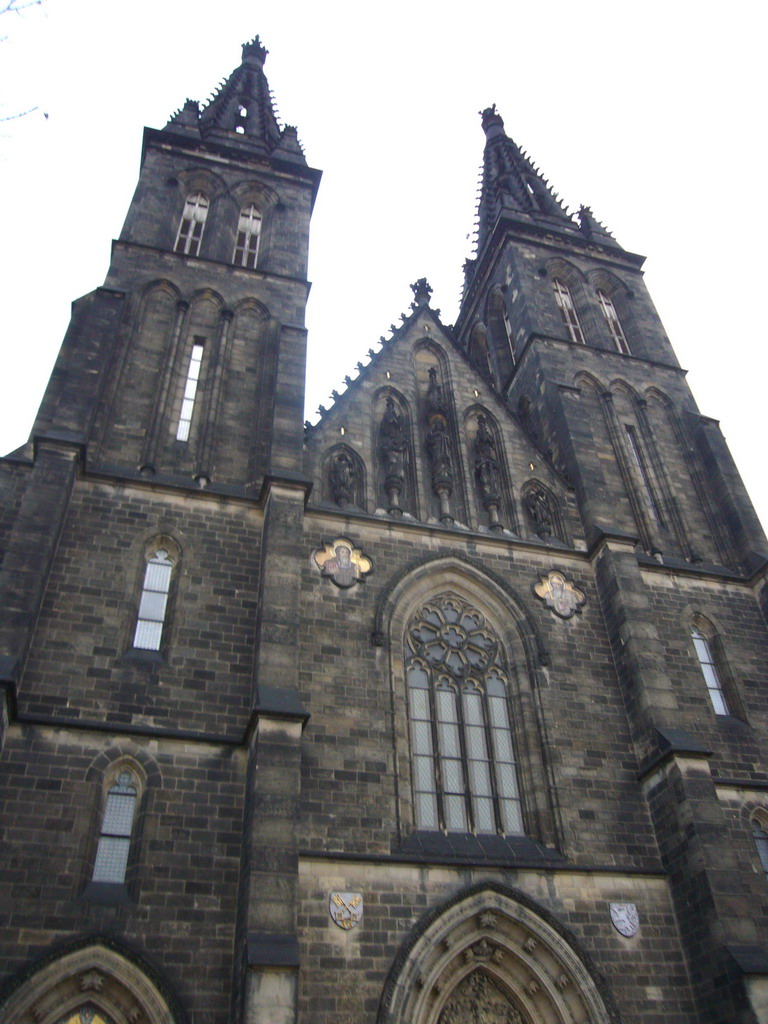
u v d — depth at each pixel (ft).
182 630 102.22
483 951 91.71
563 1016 89.04
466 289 230.07
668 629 128.16
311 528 118.11
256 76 226.99
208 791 90.17
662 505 150.61
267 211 170.81
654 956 94.58
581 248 203.92
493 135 270.46
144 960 78.48
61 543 104.99
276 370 132.36
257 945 76.54
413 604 116.88
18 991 74.43
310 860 89.25
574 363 171.12
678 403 170.81
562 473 145.28
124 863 84.94
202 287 146.00
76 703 92.63
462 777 105.29
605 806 105.40
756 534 143.84
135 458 119.65
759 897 102.47
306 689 102.06
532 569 126.62
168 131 172.96
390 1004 82.84
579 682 116.06
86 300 132.46
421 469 134.82
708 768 104.27
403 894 89.86
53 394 116.98
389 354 150.51
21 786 85.25
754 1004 85.81
